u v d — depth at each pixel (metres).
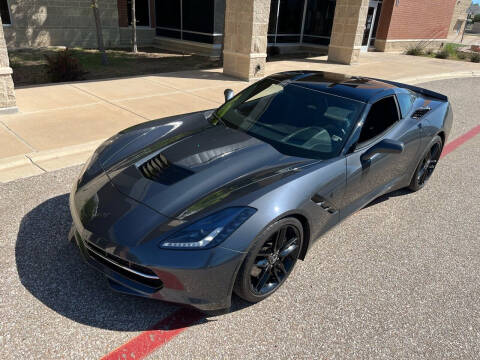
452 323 2.78
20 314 2.48
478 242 3.85
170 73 10.45
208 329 2.53
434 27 21.33
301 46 18.25
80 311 2.55
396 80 11.72
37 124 5.78
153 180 2.73
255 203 2.50
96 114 6.46
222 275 2.39
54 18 14.23
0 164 4.41
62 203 3.79
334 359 2.39
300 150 3.18
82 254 2.67
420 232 3.95
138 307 2.64
